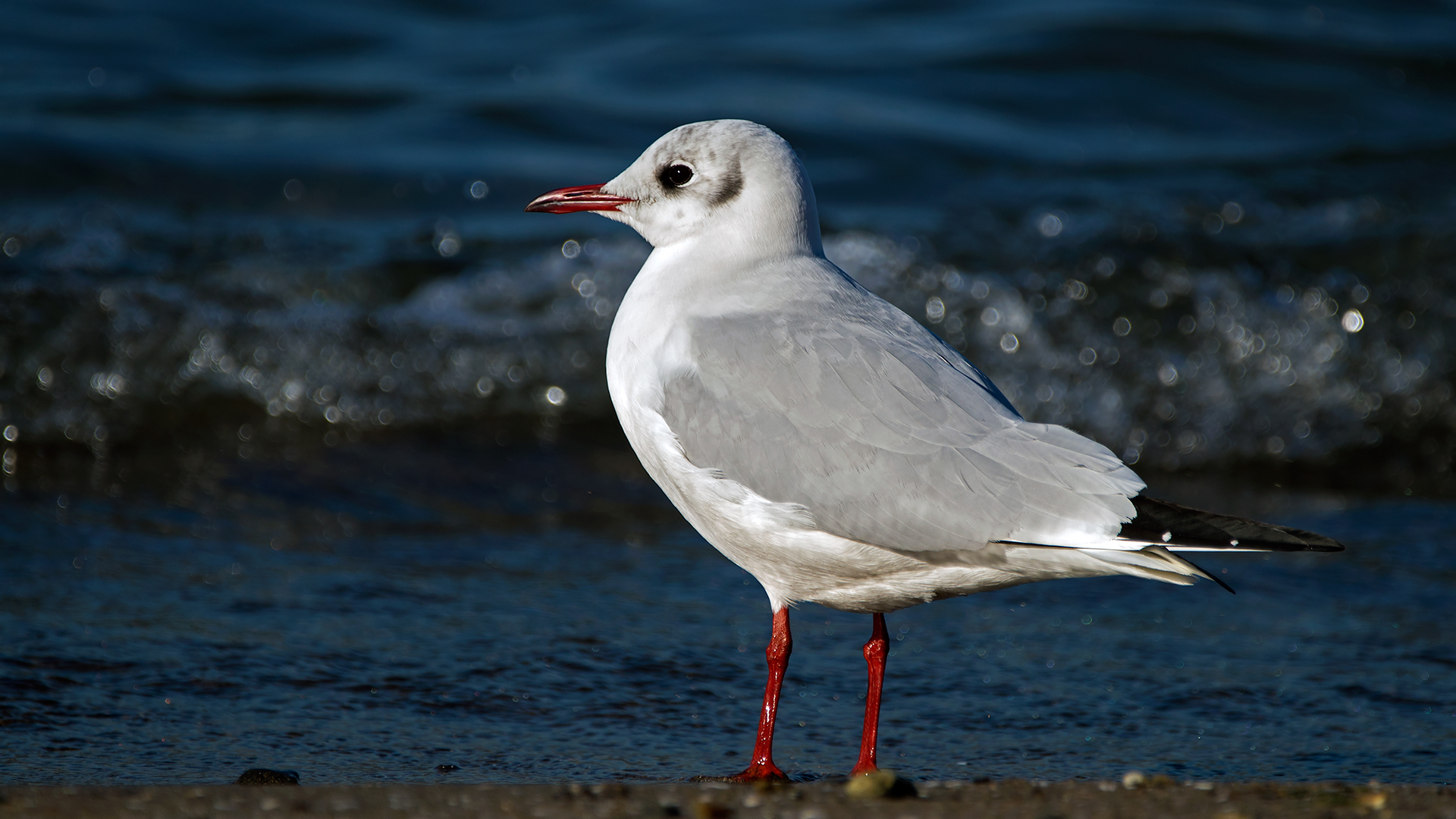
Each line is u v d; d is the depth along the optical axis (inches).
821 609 398.3
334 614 374.3
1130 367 594.2
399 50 888.9
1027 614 398.3
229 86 794.2
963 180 732.7
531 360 579.2
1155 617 395.9
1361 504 524.7
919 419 267.3
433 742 298.4
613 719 316.5
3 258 578.2
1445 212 681.6
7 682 314.8
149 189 669.9
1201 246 640.4
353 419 555.8
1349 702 332.8
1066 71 868.0
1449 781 285.9
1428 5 969.5
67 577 392.2
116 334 550.6
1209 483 556.7
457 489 504.4
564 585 411.5
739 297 289.6
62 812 234.7
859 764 286.7
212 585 393.1
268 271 597.6
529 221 667.4
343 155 719.7
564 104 786.2
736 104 805.2
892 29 928.3
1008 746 304.7
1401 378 593.9
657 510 496.4
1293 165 751.1
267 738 296.0
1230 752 302.2
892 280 608.1
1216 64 877.8
